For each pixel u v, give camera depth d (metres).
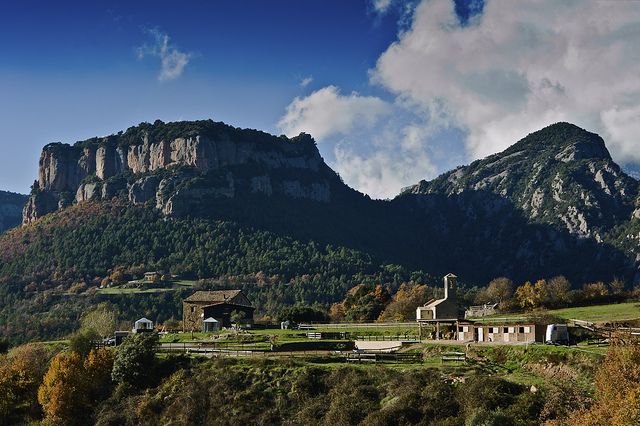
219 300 169.25
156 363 107.12
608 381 69.31
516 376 85.69
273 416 90.00
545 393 76.69
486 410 74.75
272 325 159.00
